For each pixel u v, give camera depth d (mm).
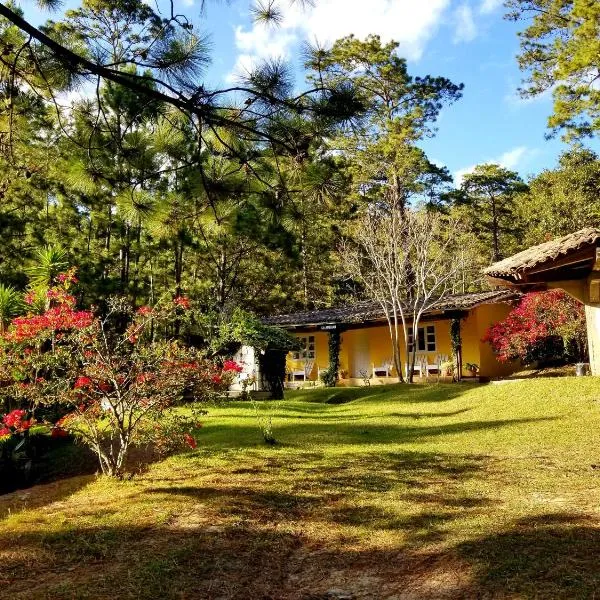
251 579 3838
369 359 22938
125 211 4094
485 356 19500
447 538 4211
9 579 3844
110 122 3936
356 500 5375
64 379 6938
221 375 7539
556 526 4172
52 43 3336
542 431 8273
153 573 3846
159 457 7688
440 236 27031
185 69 3506
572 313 15766
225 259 24125
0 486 7578
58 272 10219
